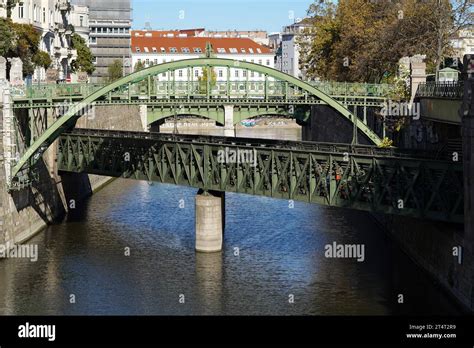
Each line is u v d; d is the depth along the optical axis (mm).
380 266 53969
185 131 170125
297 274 52250
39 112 67125
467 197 42969
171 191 88000
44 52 95562
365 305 45906
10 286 50000
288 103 77812
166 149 62062
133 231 65562
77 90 64938
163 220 70250
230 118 84250
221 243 58812
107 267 54094
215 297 47656
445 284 47250
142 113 118625
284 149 54219
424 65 71688
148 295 48188
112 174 67812
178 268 53781
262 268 53719
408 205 47719
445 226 48281
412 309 45000
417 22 85250
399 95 76000
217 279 51219
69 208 75688
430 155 53281
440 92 61750
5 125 58656
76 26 155375
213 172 58531
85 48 130875
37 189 66562
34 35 89938
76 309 45812
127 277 51688
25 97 60031
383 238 62562
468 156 42500
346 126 97125
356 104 83375
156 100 72312
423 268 52406
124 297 47781
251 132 168875
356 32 99938
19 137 61938
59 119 61094
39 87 61031
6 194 58594
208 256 56969
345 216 71688
